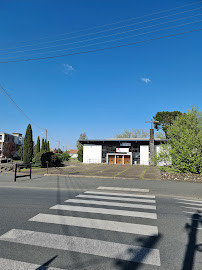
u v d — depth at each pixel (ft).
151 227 15.71
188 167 50.42
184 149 50.03
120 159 138.82
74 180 44.73
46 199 25.12
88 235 13.88
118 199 25.66
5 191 31.86
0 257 10.84
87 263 10.35
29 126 94.02
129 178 46.93
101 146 143.02
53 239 13.14
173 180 44.47
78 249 11.85
